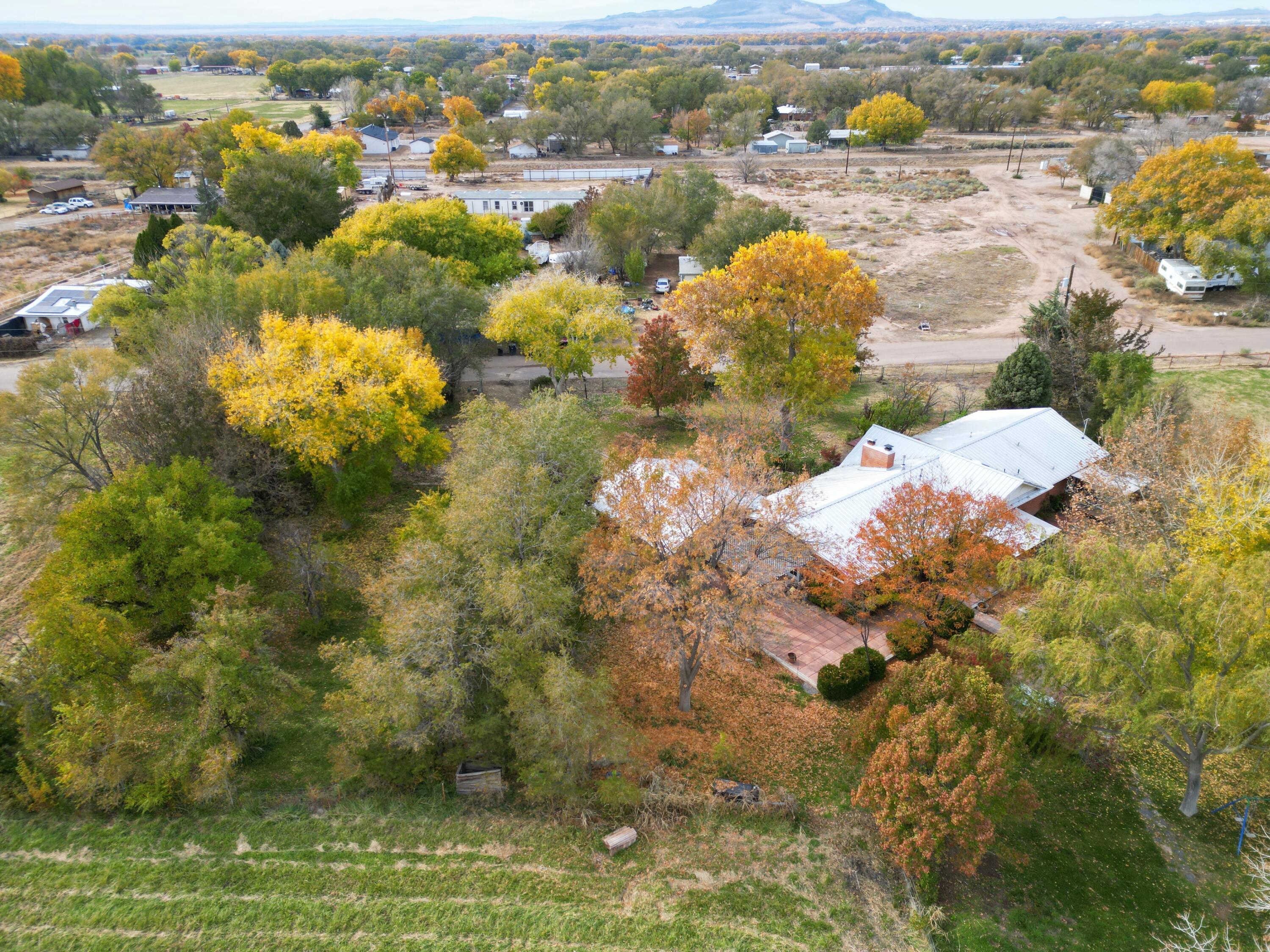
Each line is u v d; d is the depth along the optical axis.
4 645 34.84
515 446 36.34
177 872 25.03
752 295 49.84
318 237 83.50
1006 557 32.34
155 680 27.47
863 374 66.62
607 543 31.94
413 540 32.09
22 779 27.73
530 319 56.75
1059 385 56.50
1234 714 22.34
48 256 97.56
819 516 38.56
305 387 39.91
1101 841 26.73
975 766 23.34
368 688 26.75
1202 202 80.69
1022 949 23.12
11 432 37.66
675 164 156.88
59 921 23.41
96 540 33.44
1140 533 33.69
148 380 40.62
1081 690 25.36
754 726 32.03
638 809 27.75
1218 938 23.45
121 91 194.38
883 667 34.06
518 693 26.77
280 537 41.78
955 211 118.44
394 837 26.62
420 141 182.62
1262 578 23.20
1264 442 33.81
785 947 23.06
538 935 23.34
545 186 134.12
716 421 53.34
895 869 25.59
